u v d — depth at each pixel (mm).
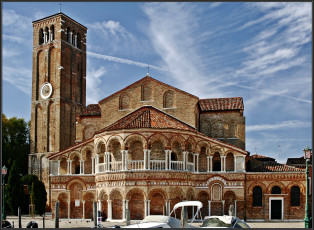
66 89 97375
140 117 61188
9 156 102188
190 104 65688
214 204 62312
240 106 73188
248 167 70312
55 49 97375
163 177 57219
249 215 62250
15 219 69000
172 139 58656
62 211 66625
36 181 77688
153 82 67062
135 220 57094
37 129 97562
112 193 58656
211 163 63219
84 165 68062
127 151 57969
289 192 62062
